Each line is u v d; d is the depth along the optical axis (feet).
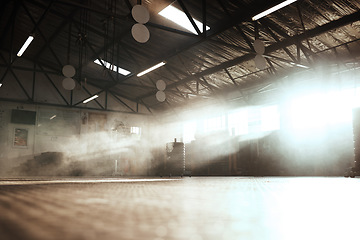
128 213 4.57
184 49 45.09
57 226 3.16
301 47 39.60
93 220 3.70
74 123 74.69
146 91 73.56
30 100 69.46
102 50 56.85
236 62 47.80
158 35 47.42
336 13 33.63
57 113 73.20
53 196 8.52
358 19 32.60
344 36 36.81
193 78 57.11
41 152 70.38
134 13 24.36
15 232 2.72
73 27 52.49
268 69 48.52
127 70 63.05
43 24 54.19
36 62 71.10
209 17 40.16
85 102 71.46
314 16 34.94
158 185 18.39
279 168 51.88
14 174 66.95
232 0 35.83
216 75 54.90
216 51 47.39
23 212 4.55
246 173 57.67
